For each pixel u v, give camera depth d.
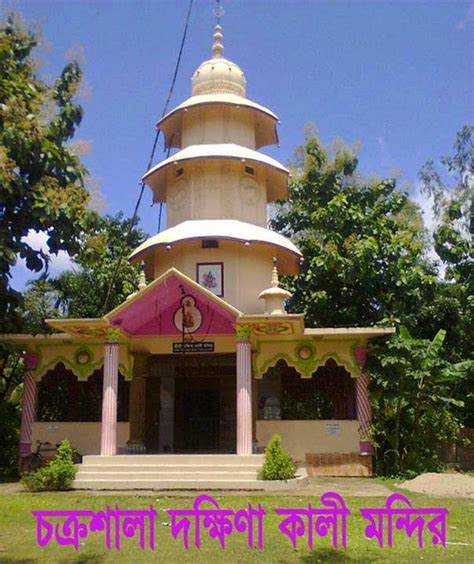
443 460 20.67
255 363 18.23
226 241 18.75
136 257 20.08
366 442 17.44
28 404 18.56
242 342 15.88
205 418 19.28
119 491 13.92
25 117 9.41
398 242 23.42
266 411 18.34
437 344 18.30
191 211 20.11
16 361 20.47
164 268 19.48
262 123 22.33
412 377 17.42
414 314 22.86
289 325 16.20
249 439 15.28
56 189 9.76
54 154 9.62
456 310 23.06
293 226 25.73
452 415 20.19
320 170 25.67
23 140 9.17
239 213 20.12
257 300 18.86
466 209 24.97
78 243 10.16
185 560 7.88
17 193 9.05
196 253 18.95
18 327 15.68
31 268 10.19
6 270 9.98
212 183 20.22
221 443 19.02
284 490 13.88
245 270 18.94
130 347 18.53
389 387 17.48
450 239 24.30
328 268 22.78
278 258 20.11
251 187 20.61
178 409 19.27
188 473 14.46
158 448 18.95
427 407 18.02
